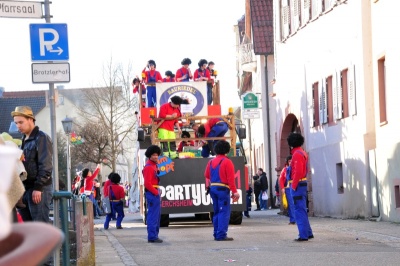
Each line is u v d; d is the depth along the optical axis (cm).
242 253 1457
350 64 2741
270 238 1816
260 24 4775
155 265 1300
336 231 1991
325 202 3119
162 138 2466
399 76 2305
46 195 1110
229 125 2495
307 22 3275
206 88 2581
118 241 1906
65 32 1266
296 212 1708
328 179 3066
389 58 2403
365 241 1673
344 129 2847
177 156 2448
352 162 2728
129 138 7275
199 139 2466
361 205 2639
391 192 2366
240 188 2458
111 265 1313
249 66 5325
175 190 2416
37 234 161
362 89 2616
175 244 1736
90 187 3228
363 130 2617
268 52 4712
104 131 7038
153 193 1798
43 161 1105
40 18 1263
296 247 1559
